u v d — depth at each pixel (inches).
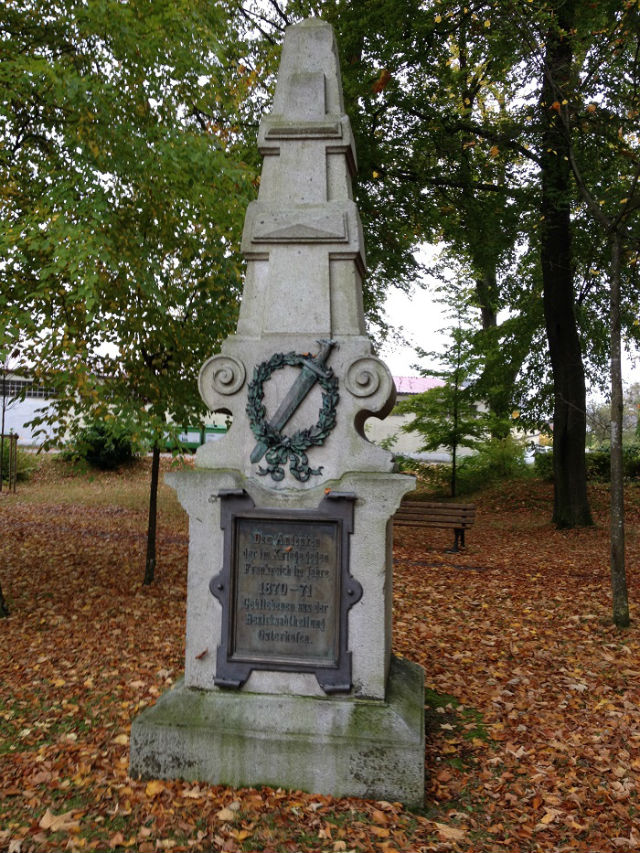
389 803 143.6
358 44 488.7
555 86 306.7
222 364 168.6
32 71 243.1
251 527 159.5
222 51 305.6
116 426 265.7
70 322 277.3
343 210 171.0
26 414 1064.2
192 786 149.3
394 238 564.7
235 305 309.4
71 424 307.0
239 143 394.3
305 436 162.1
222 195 277.1
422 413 773.3
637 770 160.6
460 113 509.0
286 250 171.6
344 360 164.1
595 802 146.9
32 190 277.6
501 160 536.4
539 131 447.5
